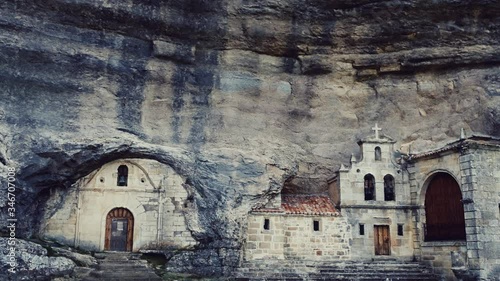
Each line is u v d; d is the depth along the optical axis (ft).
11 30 75.31
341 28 87.30
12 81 75.31
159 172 90.94
